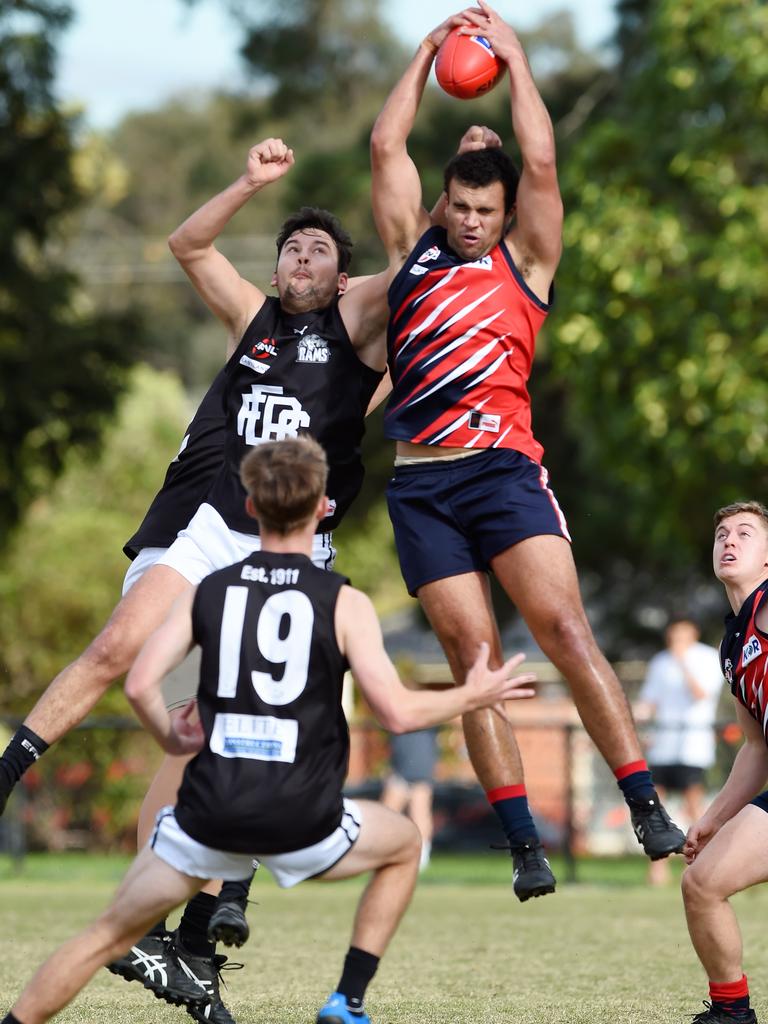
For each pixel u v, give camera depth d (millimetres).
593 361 58344
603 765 54000
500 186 17734
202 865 13922
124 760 52406
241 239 142375
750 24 56875
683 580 87625
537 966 24234
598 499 81000
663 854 16922
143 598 19109
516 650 93938
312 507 14484
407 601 121812
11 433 67500
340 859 14266
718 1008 17359
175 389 122500
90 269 146250
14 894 38562
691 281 57688
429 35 18906
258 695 13922
